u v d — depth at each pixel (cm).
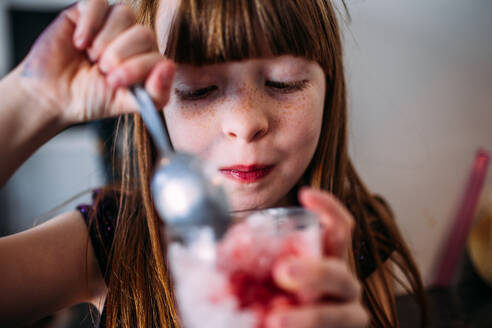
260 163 29
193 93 29
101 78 25
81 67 25
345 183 43
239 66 28
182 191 19
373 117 64
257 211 20
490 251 60
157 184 20
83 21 24
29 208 79
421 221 66
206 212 18
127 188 38
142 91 23
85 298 36
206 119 29
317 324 17
